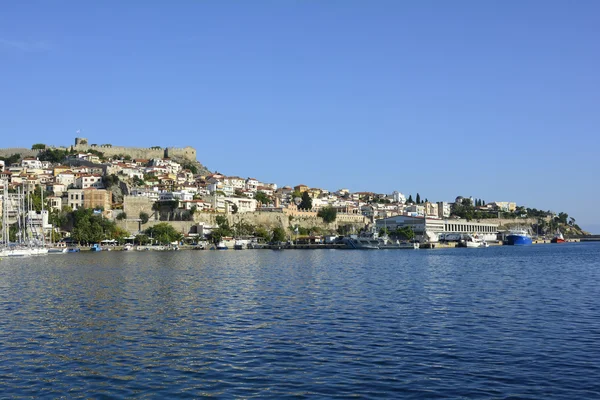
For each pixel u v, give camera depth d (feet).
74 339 177.68
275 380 134.72
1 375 140.56
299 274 419.13
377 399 121.60
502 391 125.70
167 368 145.38
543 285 331.57
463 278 382.42
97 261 596.29
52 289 308.19
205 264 545.85
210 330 190.70
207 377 137.69
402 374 138.41
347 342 171.53
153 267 495.82
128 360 152.97
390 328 192.44
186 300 262.88
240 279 372.99
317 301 258.98
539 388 127.54
